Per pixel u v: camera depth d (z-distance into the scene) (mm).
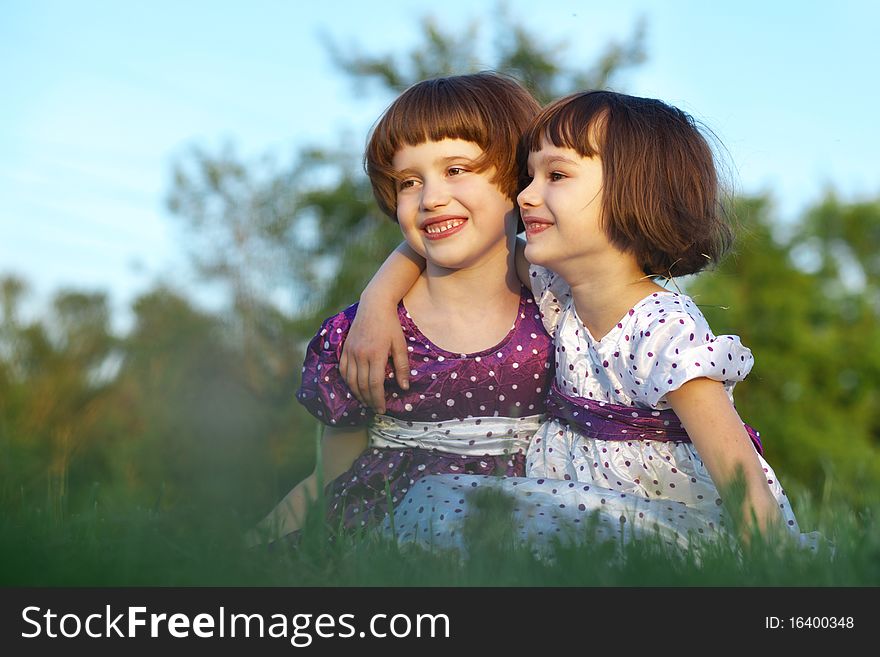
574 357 2445
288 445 9273
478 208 2508
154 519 1709
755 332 14859
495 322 2627
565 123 2320
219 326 12844
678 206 2363
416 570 1614
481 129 2488
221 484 2834
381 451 2678
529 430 2621
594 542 1671
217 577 1459
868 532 1829
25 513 2131
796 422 14172
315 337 2734
